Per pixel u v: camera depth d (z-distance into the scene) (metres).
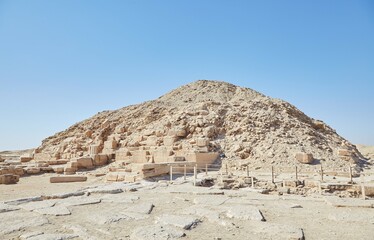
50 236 5.29
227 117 31.20
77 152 33.53
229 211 7.25
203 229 5.92
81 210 7.73
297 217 7.03
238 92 44.81
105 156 29.56
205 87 46.94
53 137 43.12
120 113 41.38
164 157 24.94
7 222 6.38
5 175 20.06
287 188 15.58
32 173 26.78
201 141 26.20
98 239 5.27
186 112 32.19
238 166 23.64
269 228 5.88
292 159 24.17
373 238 5.35
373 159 32.16
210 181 17.73
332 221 6.63
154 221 6.54
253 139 27.41
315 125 35.69
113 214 7.12
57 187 17.48
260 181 17.30
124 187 12.38
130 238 5.36
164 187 12.90
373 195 14.41
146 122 34.53
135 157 26.61
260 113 31.56
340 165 23.64
